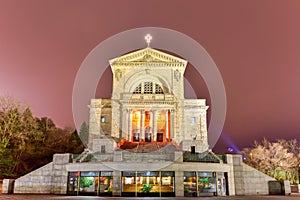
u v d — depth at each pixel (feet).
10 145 181.68
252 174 132.57
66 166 123.85
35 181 127.44
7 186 127.44
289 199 96.94
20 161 176.45
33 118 209.97
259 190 131.23
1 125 179.93
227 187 125.08
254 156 262.26
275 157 252.83
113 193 111.86
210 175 118.73
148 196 111.14
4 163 159.84
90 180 117.50
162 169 113.50
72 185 121.39
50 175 127.24
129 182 113.50
